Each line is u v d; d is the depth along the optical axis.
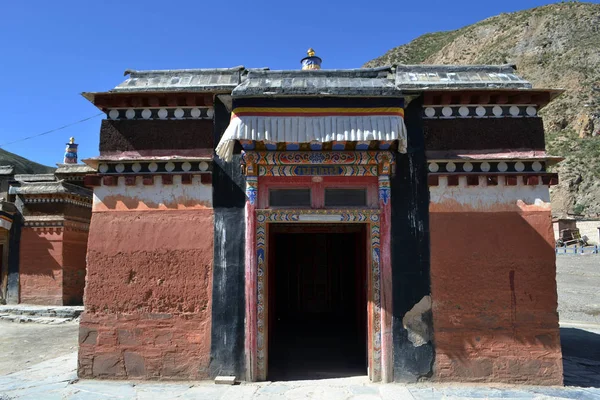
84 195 21.52
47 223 20.48
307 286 16.17
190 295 8.89
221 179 9.16
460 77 9.30
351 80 9.04
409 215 8.97
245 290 8.83
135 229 9.12
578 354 11.77
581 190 72.31
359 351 11.39
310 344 12.24
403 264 8.84
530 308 8.71
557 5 114.50
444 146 9.09
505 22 122.75
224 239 9.00
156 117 9.34
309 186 9.06
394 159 8.98
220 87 9.09
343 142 8.55
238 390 8.15
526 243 8.88
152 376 8.72
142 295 8.94
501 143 9.07
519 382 8.52
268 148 8.90
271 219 8.88
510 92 8.98
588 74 90.56
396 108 8.34
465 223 8.95
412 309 8.74
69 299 20.42
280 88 8.30
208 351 8.73
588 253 40.62
